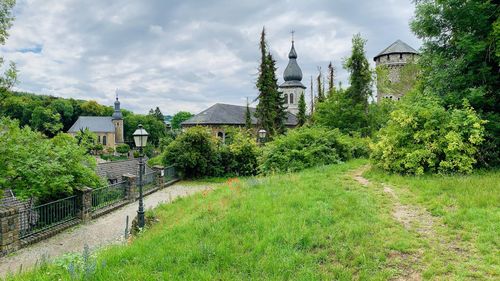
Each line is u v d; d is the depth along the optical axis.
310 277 4.84
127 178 17.11
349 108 27.66
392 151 11.34
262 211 7.82
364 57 27.77
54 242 11.14
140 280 5.12
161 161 25.20
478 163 10.74
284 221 6.89
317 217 6.97
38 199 13.98
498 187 7.90
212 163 25.98
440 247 5.48
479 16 11.10
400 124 11.41
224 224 7.18
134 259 6.02
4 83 10.60
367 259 5.21
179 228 7.55
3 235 9.92
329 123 28.36
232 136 31.86
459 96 11.73
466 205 7.05
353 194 8.67
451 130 10.51
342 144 17.28
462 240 5.67
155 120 100.81
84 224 13.23
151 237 7.59
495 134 11.02
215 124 57.84
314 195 8.68
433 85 13.20
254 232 6.62
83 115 103.38
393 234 6.01
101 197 15.15
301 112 53.25
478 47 10.77
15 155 11.97
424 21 12.77
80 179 14.34
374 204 7.84
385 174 11.09
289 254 5.59
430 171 10.59
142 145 11.49
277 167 16.06
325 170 13.31
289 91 73.56
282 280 4.86
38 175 12.28
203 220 7.82
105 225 13.15
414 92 16.81
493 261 4.87
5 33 10.56
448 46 12.84
